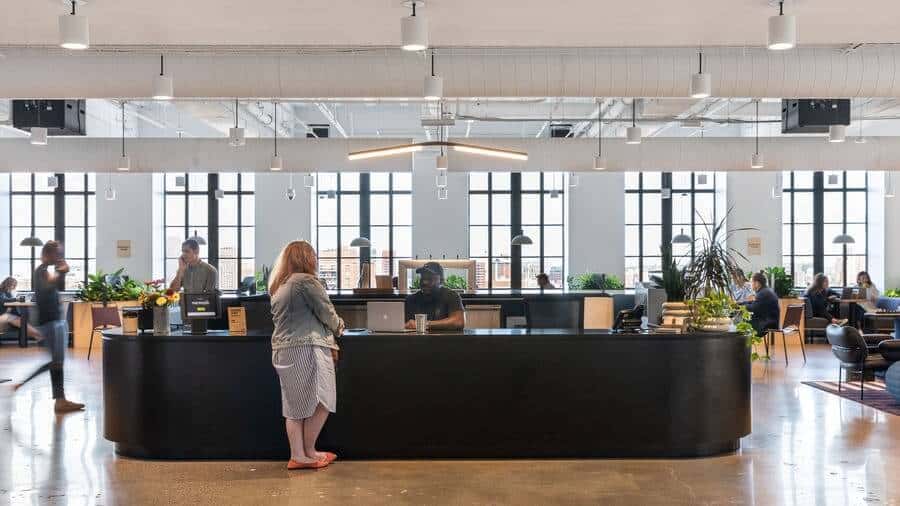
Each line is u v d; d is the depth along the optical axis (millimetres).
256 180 19031
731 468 5961
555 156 14766
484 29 7281
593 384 6246
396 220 19875
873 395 9344
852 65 9047
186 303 6289
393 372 6223
